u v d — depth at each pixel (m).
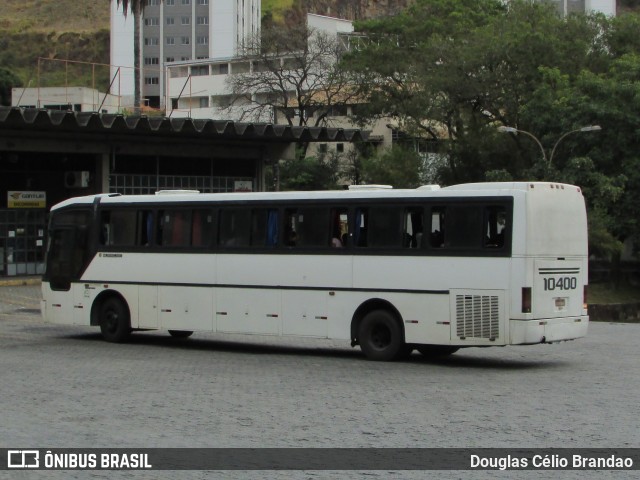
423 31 68.44
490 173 54.47
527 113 54.97
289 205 19.25
